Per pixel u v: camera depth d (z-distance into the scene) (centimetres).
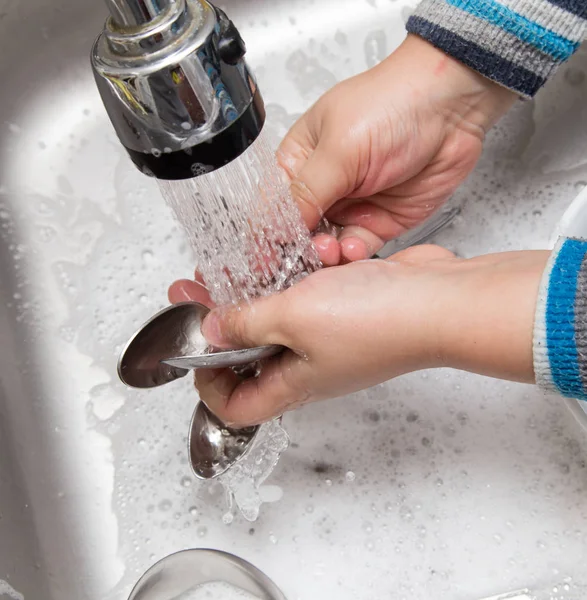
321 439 65
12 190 77
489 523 60
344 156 60
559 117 76
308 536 61
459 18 58
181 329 51
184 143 36
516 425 64
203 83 34
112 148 80
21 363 71
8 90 78
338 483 63
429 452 64
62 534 64
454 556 59
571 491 61
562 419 64
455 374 67
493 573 58
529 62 59
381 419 66
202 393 55
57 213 77
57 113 81
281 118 80
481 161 76
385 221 69
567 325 44
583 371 44
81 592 62
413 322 48
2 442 64
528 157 76
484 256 52
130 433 68
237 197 50
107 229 76
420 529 61
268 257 54
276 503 63
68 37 79
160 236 76
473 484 62
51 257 75
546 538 59
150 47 33
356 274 50
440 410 65
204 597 58
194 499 64
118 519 64
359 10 84
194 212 50
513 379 49
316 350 50
